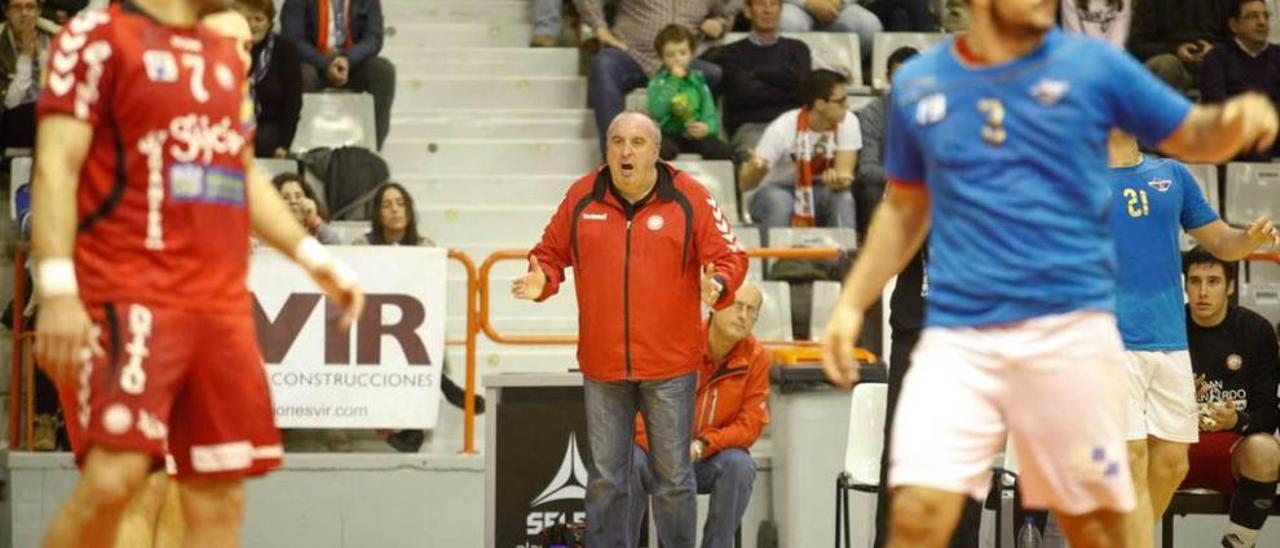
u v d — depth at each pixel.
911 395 8.35
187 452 8.41
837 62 24.22
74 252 8.17
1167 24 24.75
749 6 23.52
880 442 15.21
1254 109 7.96
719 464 15.47
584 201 13.93
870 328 18.50
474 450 17.56
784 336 19.55
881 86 24.09
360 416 17.20
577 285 14.03
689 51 22.23
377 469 17.20
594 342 13.88
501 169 22.61
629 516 14.30
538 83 23.66
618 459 14.03
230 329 8.38
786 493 16.89
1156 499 13.68
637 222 13.79
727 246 13.76
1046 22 8.11
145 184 8.16
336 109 22.23
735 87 23.03
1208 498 15.72
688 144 22.20
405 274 17.34
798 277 19.73
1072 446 8.31
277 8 25.00
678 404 13.87
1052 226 8.16
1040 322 8.17
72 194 8.03
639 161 13.64
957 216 8.30
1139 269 13.07
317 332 17.19
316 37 22.61
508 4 25.30
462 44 24.78
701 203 13.83
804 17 24.73
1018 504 14.84
